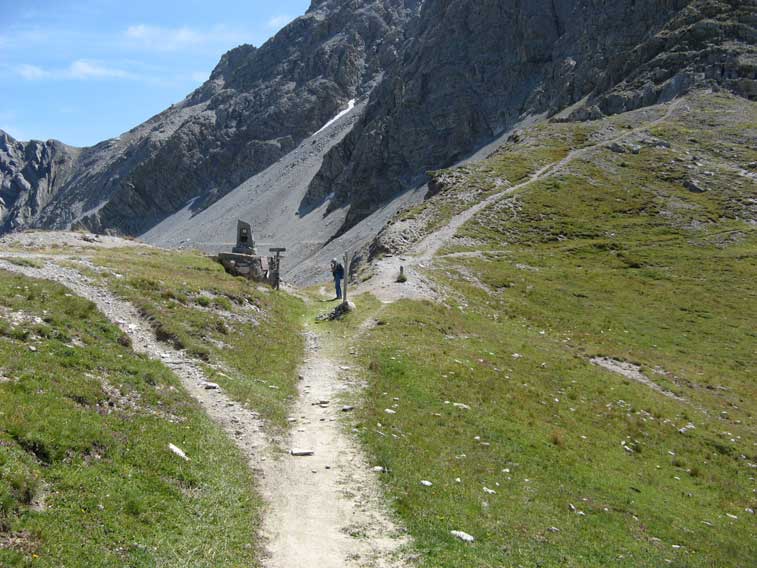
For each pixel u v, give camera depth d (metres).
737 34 168.62
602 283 65.94
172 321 27.39
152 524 12.65
